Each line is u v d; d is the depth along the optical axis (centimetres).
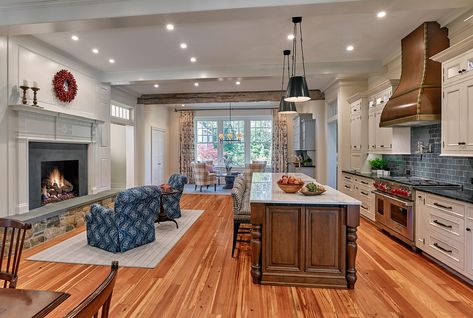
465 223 273
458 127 304
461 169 354
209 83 705
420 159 447
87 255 357
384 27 393
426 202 336
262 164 884
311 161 859
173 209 542
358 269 314
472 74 282
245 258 348
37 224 394
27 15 323
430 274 302
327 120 752
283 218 276
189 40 437
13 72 400
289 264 276
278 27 393
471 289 270
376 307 239
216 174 970
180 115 1109
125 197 358
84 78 555
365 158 560
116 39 432
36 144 448
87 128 563
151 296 257
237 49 474
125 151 809
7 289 126
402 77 430
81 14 315
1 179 382
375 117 518
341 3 282
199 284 280
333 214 271
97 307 77
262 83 704
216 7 294
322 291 266
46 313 109
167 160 1085
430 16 362
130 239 375
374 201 474
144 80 591
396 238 421
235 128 1115
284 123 1063
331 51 488
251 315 228
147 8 303
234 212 357
